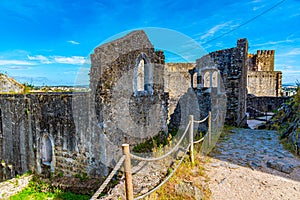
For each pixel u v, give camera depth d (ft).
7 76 44.83
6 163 33.73
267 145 25.31
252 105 67.00
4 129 33.47
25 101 29.17
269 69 103.04
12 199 23.17
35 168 28.32
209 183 14.96
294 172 17.03
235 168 17.90
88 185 21.27
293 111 32.22
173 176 14.89
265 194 13.73
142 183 14.23
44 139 27.53
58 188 22.99
